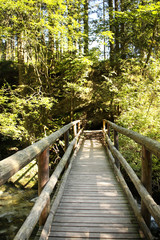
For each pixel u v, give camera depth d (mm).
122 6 10969
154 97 7457
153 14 7484
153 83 7398
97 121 11203
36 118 8891
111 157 4734
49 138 2109
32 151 1395
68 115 10773
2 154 9617
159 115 7238
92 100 10664
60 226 2152
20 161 1109
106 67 11273
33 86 9789
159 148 1436
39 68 10086
